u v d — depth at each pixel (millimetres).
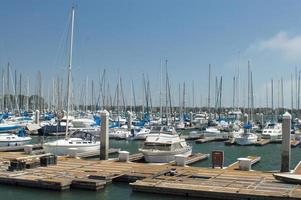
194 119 110125
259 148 60531
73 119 75562
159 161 38031
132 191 25797
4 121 76438
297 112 99375
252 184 25641
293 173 29344
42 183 26375
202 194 24109
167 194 24984
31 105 104500
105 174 28672
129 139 69000
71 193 25781
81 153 41188
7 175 28094
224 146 63312
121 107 98062
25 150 40094
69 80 47562
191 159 39281
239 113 93562
